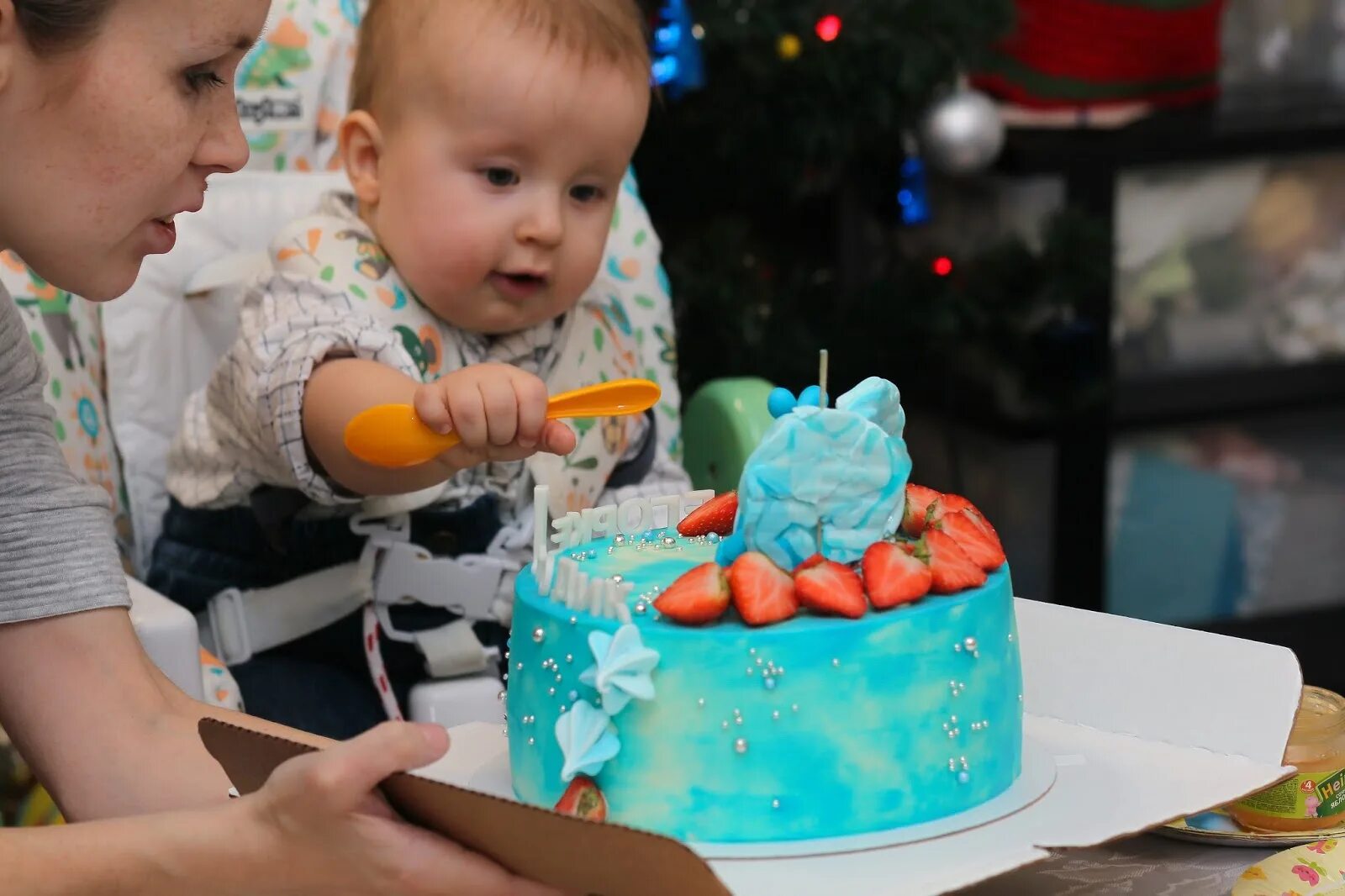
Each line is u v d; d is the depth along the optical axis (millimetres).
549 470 1451
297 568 1388
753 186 2490
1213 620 2740
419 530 1380
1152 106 2791
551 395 1490
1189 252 2766
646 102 1408
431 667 1363
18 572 993
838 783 792
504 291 1396
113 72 806
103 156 822
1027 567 2787
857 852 780
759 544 856
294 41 1613
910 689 804
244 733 796
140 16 805
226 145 875
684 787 790
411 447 983
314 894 793
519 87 1312
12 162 817
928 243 2863
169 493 1446
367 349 1274
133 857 776
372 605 1364
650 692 783
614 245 1679
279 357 1259
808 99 2244
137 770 973
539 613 846
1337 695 1064
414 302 1416
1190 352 2805
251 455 1322
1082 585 2732
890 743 800
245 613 1375
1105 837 792
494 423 1052
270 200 1559
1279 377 2789
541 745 842
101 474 1444
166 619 1142
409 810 772
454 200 1357
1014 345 2643
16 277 1390
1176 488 2766
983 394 2783
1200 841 971
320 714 1341
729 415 1487
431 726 744
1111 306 2662
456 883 758
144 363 1490
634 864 682
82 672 995
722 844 788
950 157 2475
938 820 818
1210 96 2828
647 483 1556
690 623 798
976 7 2287
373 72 1409
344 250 1404
